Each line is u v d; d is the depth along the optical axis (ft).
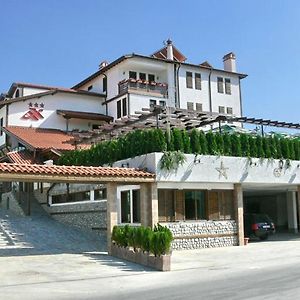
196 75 143.95
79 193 85.76
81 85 151.53
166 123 73.92
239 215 73.61
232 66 154.30
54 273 45.96
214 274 44.14
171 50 143.23
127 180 61.57
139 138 70.08
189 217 69.21
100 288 37.40
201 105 143.02
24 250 63.57
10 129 117.70
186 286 36.91
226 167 72.02
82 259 55.57
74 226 85.97
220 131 73.92
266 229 83.10
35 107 126.72
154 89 134.10
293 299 29.25
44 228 83.15
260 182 75.56
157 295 32.91
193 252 64.49
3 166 53.88
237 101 151.53
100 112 137.90
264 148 77.66
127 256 54.80
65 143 104.88
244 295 31.35
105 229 76.07
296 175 80.48
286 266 48.37
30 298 33.12
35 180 56.24
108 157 75.97
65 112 127.13
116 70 135.54
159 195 66.90
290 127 79.25
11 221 87.40
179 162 67.00
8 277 43.60
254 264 51.39
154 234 49.34
